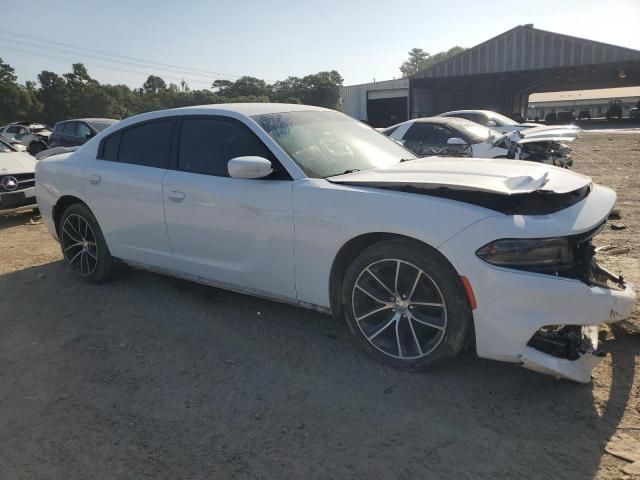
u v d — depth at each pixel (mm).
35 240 6719
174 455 2463
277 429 2615
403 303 2990
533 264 2580
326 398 2855
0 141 8531
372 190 3027
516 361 2674
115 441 2588
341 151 3738
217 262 3740
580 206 2869
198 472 2344
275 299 3559
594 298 2559
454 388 2883
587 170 11648
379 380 3000
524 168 3320
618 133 25078
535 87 48344
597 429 2479
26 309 4340
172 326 3869
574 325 2621
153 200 3990
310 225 3166
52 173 4820
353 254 3188
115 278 4914
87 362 3396
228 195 3523
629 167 11930
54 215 4930
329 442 2498
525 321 2586
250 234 3461
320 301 3293
